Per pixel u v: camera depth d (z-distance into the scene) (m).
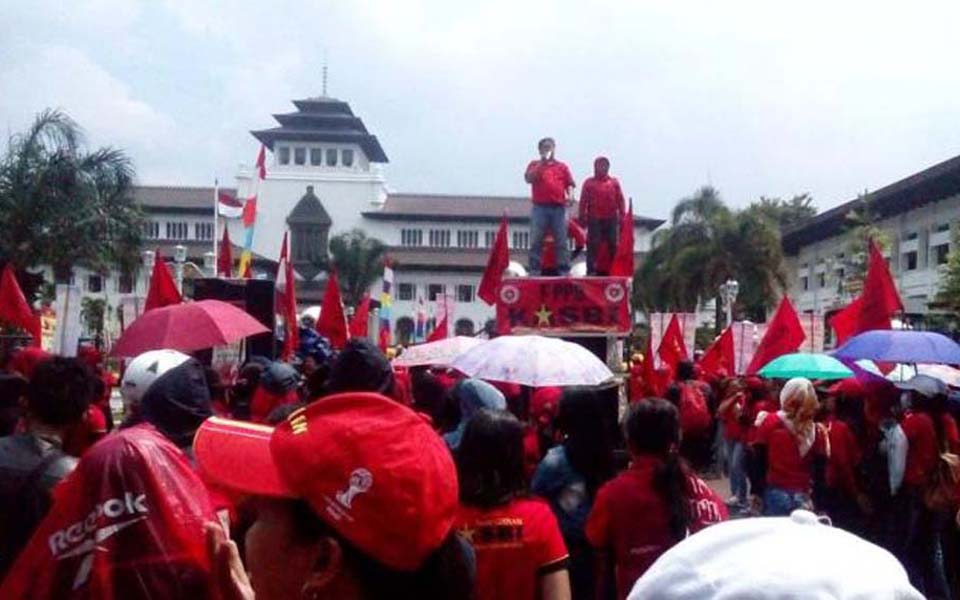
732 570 1.67
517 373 8.59
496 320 17.00
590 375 8.69
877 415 9.95
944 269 36.38
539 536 4.44
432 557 2.17
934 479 9.74
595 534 5.32
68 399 4.48
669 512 5.12
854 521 9.97
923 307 44.88
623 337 17.55
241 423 2.46
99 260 31.64
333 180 90.62
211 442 2.33
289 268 15.23
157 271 12.85
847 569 1.66
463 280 89.81
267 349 14.19
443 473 2.16
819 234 58.22
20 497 4.30
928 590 9.87
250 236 25.81
